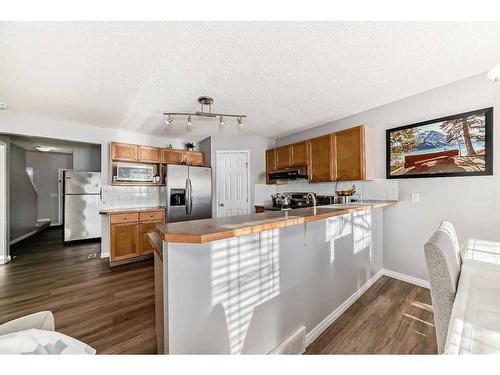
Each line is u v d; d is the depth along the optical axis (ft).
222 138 14.51
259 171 14.64
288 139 14.35
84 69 6.39
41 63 6.06
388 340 5.33
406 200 8.67
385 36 5.13
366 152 9.25
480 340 2.13
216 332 3.66
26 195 17.61
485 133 6.75
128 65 6.20
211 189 14.11
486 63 6.33
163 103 8.95
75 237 15.71
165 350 3.49
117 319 6.29
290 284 4.93
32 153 20.89
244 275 4.01
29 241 16.19
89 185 16.35
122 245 11.27
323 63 6.23
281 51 5.64
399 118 8.84
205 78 6.97
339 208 6.61
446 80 7.32
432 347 5.04
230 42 5.26
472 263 4.06
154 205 14.51
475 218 7.00
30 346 2.44
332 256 6.30
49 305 7.08
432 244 3.26
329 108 9.69
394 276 9.05
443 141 7.59
